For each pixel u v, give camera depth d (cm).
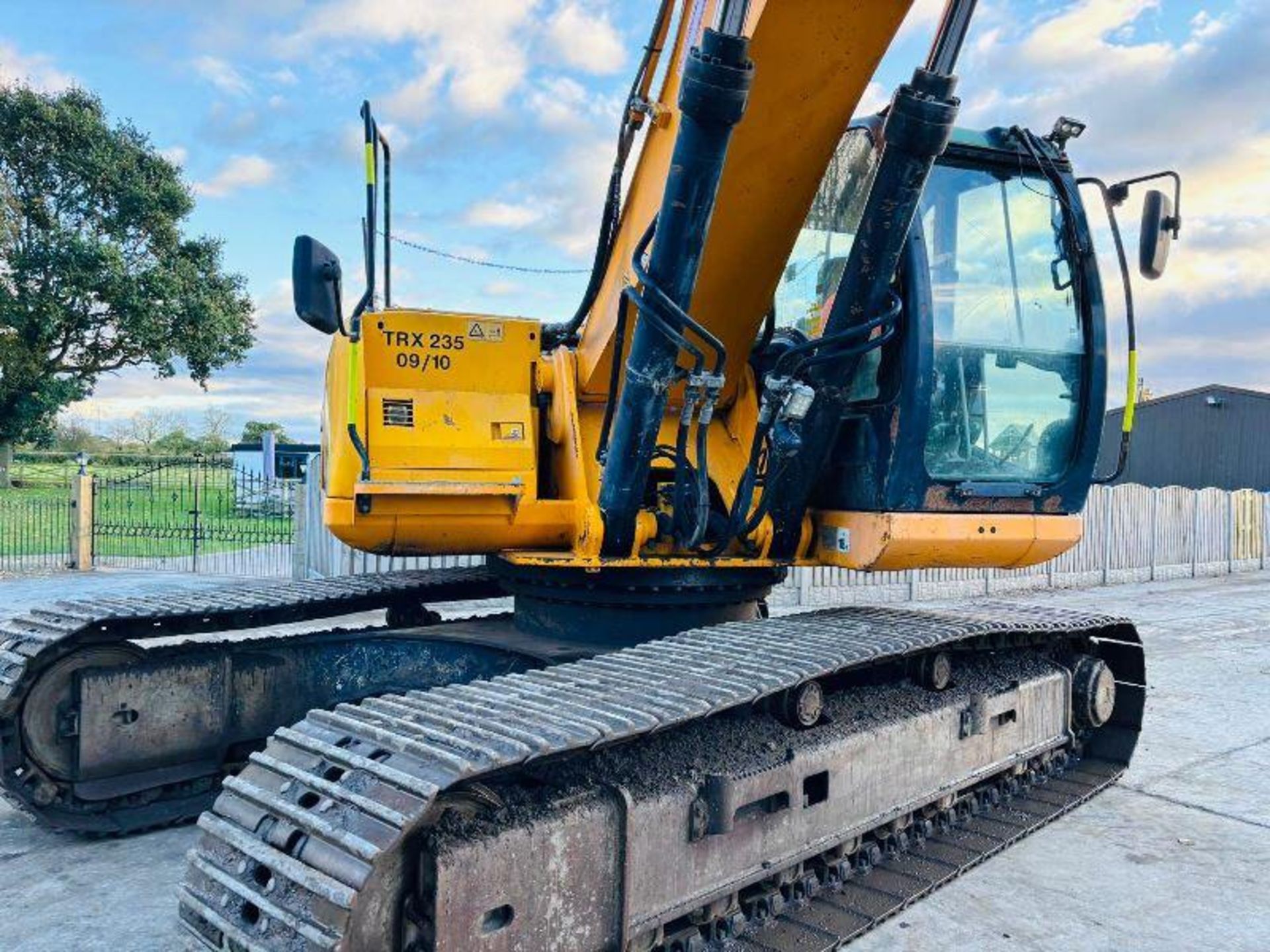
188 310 3209
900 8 342
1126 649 592
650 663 345
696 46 323
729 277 412
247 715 500
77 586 1287
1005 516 433
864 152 439
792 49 347
